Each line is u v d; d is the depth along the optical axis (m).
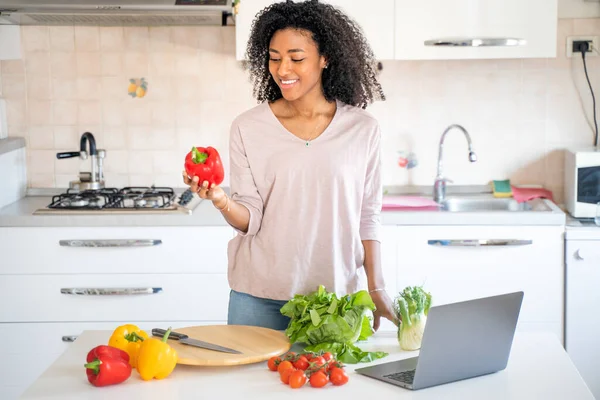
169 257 3.58
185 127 4.06
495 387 1.93
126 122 4.06
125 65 4.02
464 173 4.08
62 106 4.05
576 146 4.00
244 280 2.54
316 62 2.40
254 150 2.46
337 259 2.51
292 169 2.43
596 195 3.70
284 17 2.38
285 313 2.20
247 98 4.04
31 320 3.61
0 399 3.66
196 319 3.62
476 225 3.55
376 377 1.98
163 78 4.03
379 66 4.01
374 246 2.56
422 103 4.04
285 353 2.12
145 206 3.66
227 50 4.01
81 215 3.55
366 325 2.22
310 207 2.45
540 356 2.14
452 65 4.00
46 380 1.97
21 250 3.57
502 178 4.07
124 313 3.61
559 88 4.01
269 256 2.49
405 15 3.64
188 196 3.82
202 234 3.56
